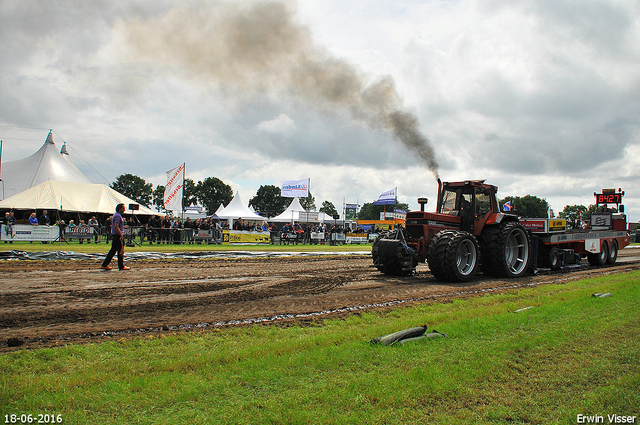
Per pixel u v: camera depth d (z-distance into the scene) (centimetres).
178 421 256
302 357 370
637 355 395
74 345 418
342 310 641
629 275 1155
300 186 3183
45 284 780
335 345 420
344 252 1956
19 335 458
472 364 361
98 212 2603
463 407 284
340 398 289
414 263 1071
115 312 578
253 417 261
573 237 1410
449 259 964
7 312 561
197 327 514
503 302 732
